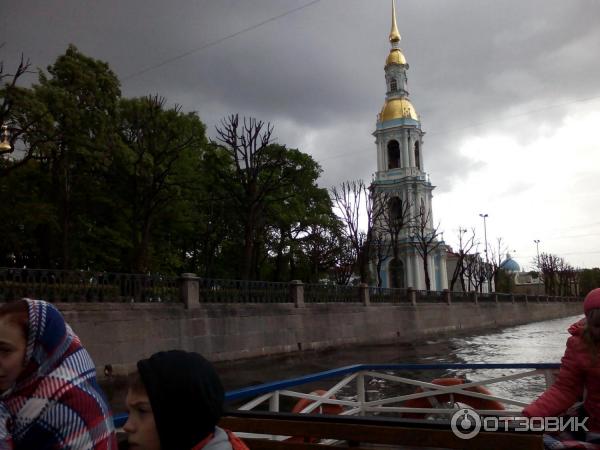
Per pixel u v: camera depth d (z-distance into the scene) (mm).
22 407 1888
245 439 3332
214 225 36469
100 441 1987
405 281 64688
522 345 27719
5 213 23688
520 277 136000
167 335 17969
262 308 22766
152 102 27203
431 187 66812
